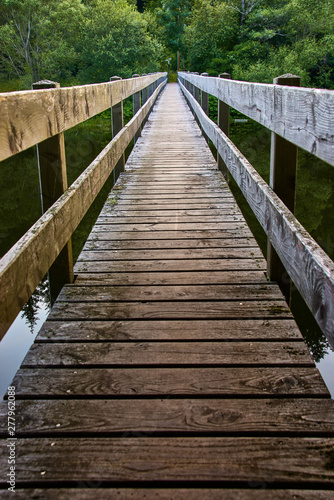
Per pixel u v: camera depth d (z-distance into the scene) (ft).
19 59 97.50
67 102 7.17
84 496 3.55
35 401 4.69
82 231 22.09
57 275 7.70
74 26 94.43
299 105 4.94
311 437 4.13
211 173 16.25
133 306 6.82
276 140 7.37
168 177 15.79
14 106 4.68
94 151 45.88
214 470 3.75
